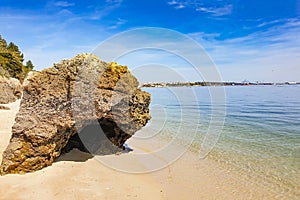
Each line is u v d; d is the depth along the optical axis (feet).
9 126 49.78
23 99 28.89
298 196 24.90
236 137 50.88
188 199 24.29
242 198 24.54
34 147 27.22
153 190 25.80
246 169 32.76
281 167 33.22
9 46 201.05
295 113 80.79
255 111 86.38
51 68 30.32
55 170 27.84
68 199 21.71
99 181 26.37
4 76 106.73
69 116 30.50
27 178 25.03
